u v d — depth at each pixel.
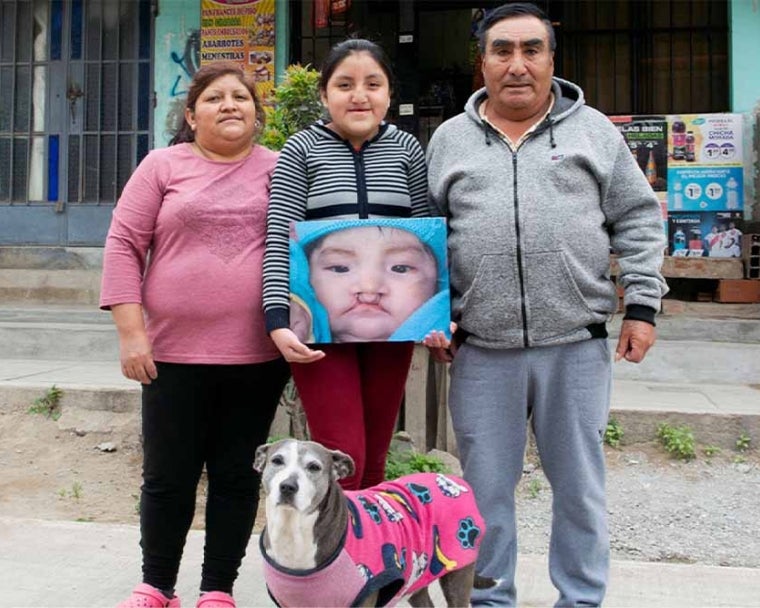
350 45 2.83
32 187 9.20
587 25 9.28
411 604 2.86
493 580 2.81
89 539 3.82
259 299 2.84
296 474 2.23
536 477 4.91
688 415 5.20
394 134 2.97
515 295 2.72
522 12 2.72
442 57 9.99
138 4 8.94
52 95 9.13
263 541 2.36
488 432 2.84
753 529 4.25
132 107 9.00
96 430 5.38
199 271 2.79
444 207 2.89
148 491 2.88
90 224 9.09
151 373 2.78
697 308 7.45
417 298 2.75
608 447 5.20
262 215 2.87
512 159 2.74
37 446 5.27
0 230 9.20
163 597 2.90
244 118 2.87
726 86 9.07
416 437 5.02
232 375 2.85
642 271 2.76
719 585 3.38
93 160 9.09
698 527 4.29
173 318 2.80
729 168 7.81
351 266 2.74
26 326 7.24
